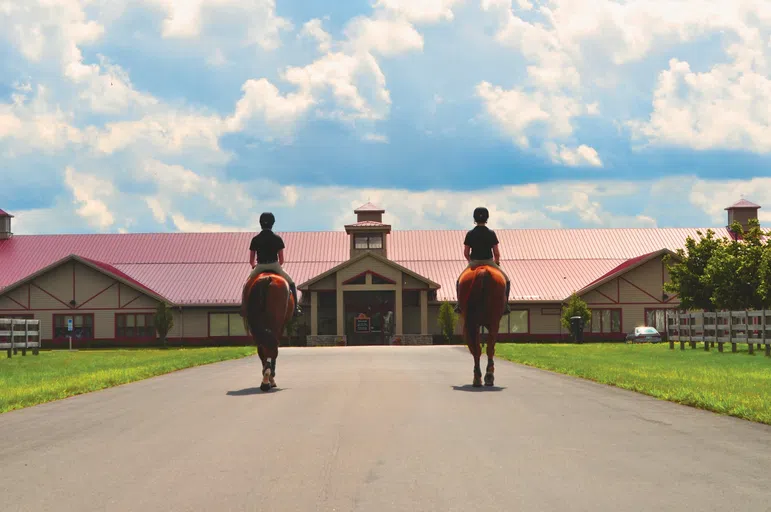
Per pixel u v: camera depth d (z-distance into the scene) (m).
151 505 6.07
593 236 69.19
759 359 25.03
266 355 14.53
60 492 6.50
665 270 58.78
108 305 58.31
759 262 34.72
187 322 59.69
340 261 66.75
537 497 6.17
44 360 29.56
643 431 9.23
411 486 6.54
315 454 7.89
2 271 65.50
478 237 15.36
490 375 14.63
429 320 59.69
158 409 11.64
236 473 7.11
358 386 14.59
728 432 9.16
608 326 58.88
